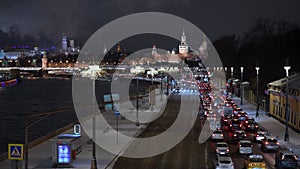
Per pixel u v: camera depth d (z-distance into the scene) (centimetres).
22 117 14962
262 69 13062
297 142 5322
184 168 3947
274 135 5906
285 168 3706
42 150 4856
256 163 3622
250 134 6197
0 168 3825
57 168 3925
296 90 6228
